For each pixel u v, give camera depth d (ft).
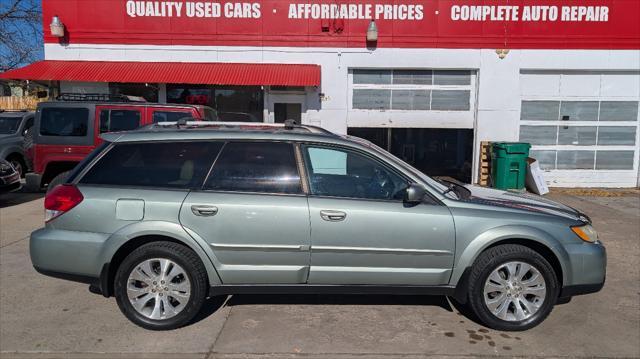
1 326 13.25
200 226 12.91
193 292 13.00
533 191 36.35
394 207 13.23
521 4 36.78
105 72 35.04
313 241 13.05
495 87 37.63
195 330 13.14
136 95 37.52
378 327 13.47
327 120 37.83
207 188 13.24
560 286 13.62
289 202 13.08
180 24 36.70
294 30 36.96
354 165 13.69
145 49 36.81
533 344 12.60
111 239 12.80
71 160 27.20
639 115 38.55
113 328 13.19
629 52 37.22
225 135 13.78
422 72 37.93
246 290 13.32
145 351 11.96
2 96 62.95
